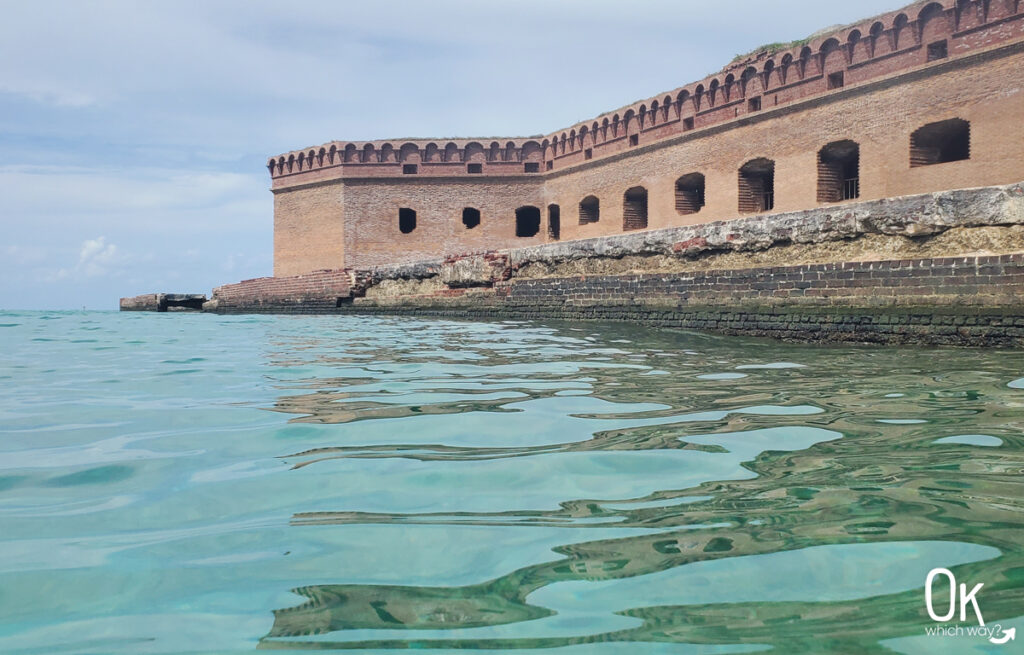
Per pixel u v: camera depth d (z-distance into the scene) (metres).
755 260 14.27
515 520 2.78
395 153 34.41
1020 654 1.79
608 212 30.52
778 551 2.44
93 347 11.32
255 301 32.53
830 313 12.02
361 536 2.63
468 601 2.10
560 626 1.94
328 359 9.01
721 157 25.28
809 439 4.13
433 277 24.02
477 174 34.34
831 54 21.72
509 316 20.84
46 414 5.16
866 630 1.91
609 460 3.68
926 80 19.28
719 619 1.98
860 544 2.49
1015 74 17.42
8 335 14.75
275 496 3.13
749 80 24.31
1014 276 9.84
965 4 18.38
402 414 5.00
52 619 2.02
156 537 2.65
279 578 2.28
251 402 5.57
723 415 4.92
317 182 35.28
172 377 7.24
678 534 2.61
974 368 7.59
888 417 4.77
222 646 1.86
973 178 18.31
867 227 12.20
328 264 35.03
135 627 1.96
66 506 3.04
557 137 33.31
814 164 22.22
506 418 4.84
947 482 3.22
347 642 1.88
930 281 10.74
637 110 28.66
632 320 16.50
